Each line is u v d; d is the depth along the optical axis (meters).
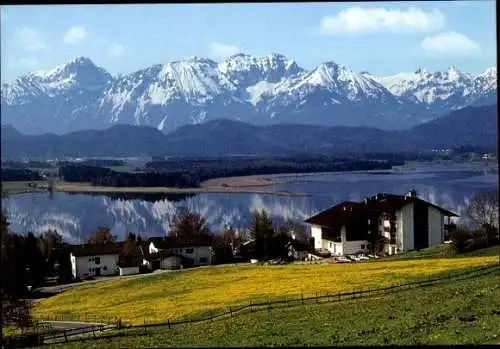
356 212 99.25
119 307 53.97
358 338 26.84
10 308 30.02
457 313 29.48
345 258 90.44
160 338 34.62
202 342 31.06
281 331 31.55
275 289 51.66
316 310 38.09
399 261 66.44
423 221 95.38
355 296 42.84
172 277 69.81
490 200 98.50
